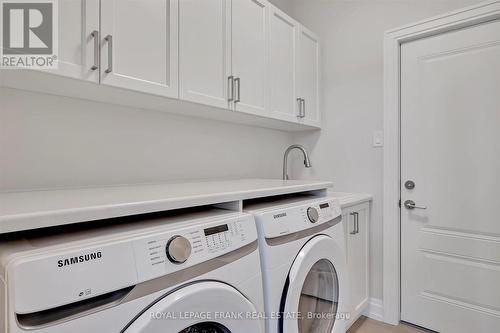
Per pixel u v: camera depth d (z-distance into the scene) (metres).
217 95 1.49
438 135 1.82
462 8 1.68
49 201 0.76
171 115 1.67
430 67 1.85
